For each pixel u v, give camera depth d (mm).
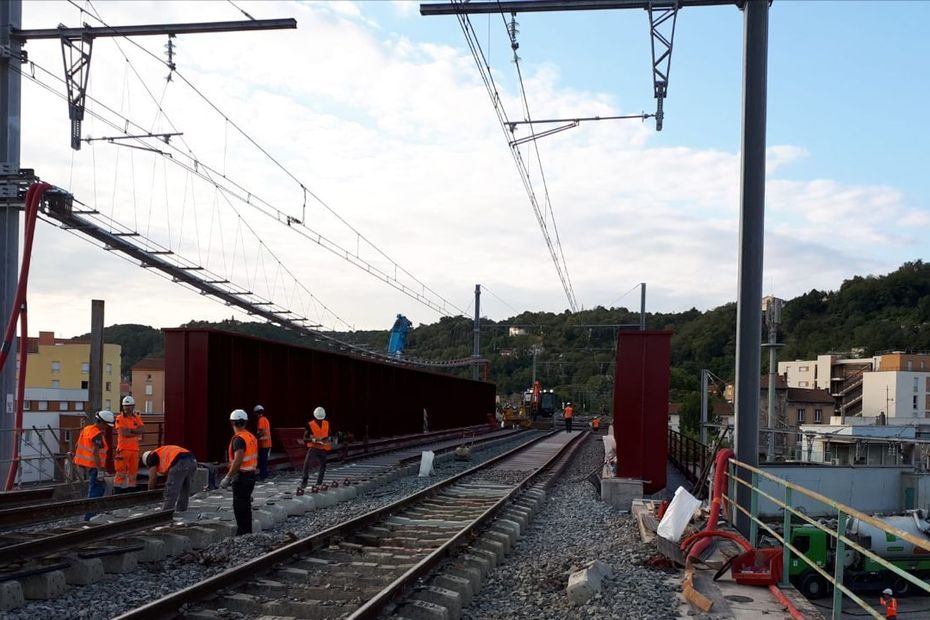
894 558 15320
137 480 16234
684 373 82438
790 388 77188
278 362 22016
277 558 8328
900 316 109812
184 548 9586
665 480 15672
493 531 10781
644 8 12602
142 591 7715
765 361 101312
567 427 56469
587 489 17844
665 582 8102
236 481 10648
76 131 16547
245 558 9156
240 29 15172
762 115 11281
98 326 16922
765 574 7816
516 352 96062
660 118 12859
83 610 6918
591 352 92938
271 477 18188
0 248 16938
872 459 30250
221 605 6902
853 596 5496
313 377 23984
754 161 11273
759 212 11234
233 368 19031
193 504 12914
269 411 21266
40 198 16484
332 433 24484
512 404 78625
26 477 21656
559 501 15867
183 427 17453
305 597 7332
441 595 7082
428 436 35562
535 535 11711
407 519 12305
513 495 14672
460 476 19047
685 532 9711
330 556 9148
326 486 15406
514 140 16000
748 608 7059
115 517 11445
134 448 13172
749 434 11039
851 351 102625
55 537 8578
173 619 6363
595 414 89250
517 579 8516
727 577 8188
